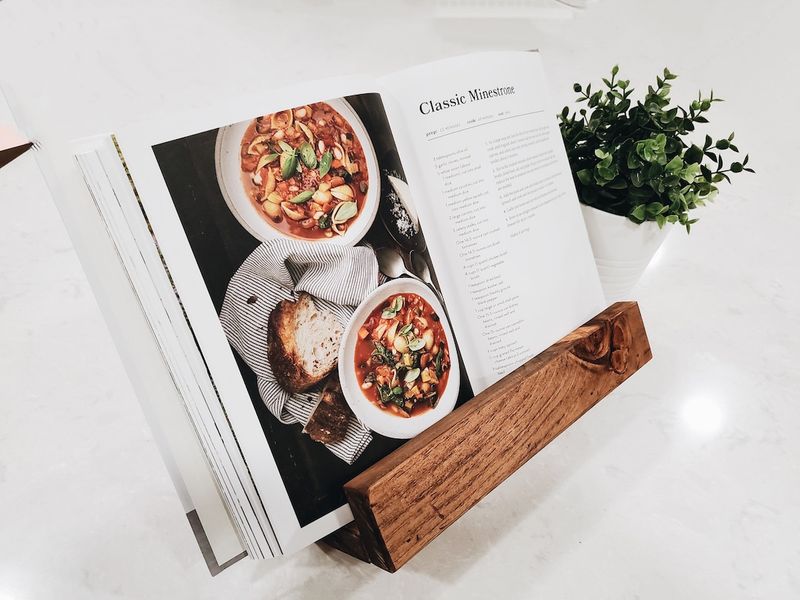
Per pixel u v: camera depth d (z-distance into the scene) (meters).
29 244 0.36
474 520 0.34
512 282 0.33
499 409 0.29
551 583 0.33
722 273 0.49
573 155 0.40
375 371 0.28
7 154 0.26
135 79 0.39
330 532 0.27
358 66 0.47
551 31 0.54
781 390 0.41
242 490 0.25
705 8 0.62
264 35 0.43
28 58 0.36
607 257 0.39
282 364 0.25
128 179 0.22
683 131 0.39
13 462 0.33
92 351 0.36
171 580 0.33
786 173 0.56
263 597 0.32
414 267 0.30
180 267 0.23
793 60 0.63
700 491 0.36
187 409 0.24
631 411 0.40
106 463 0.34
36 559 0.32
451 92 0.31
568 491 0.36
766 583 0.33
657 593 0.33
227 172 0.24
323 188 0.27
